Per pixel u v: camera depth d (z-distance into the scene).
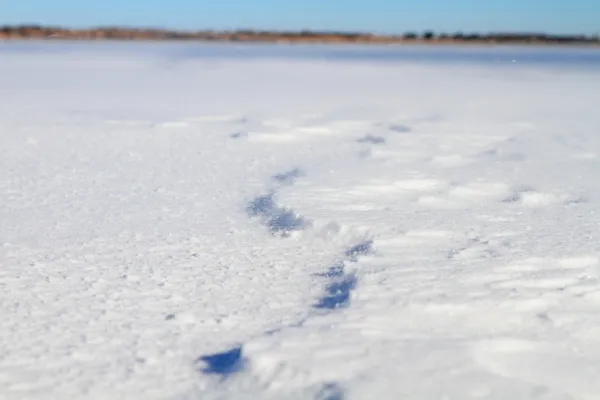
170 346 5.49
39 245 8.02
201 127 17.75
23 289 6.63
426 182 11.09
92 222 9.05
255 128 17.31
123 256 7.67
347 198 9.88
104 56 70.94
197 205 9.97
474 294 6.28
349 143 15.45
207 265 7.40
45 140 15.52
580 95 28.33
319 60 69.19
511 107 23.50
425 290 6.36
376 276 6.74
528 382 4.78
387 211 9.27
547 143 15.35
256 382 4.86
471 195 10.48
